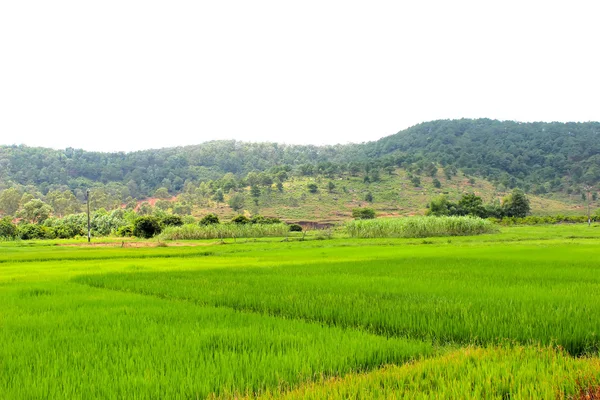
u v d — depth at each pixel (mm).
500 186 174625
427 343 8438
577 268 21891
